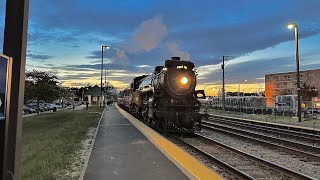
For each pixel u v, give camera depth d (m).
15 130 4.25
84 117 32.34
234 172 9.31
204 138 16.66
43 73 42.50
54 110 61.91
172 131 18.14
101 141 13.73
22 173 8.30
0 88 3.80
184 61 19.25
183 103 19.00
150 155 10.45
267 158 12.36
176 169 8.45
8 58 3.97
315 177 9.48
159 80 19.53
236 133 20.33
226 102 58.84
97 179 7.48
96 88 85.75
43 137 17.19
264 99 50.31
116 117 30.00
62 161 9.73
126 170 8.38
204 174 7.90
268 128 23.39
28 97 42.25
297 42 30.62
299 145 15.05
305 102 45.34
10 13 4.37
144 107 24.55
